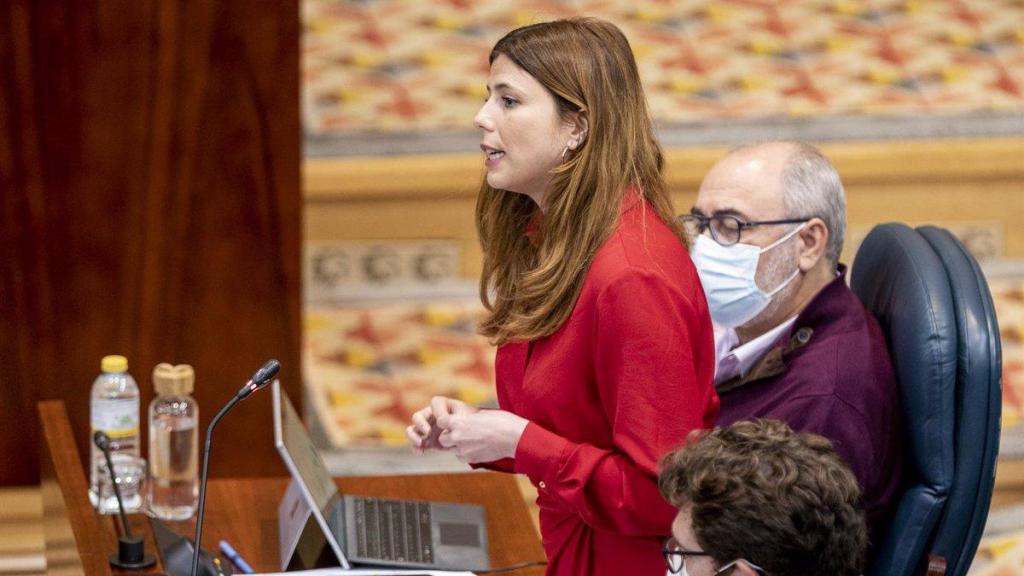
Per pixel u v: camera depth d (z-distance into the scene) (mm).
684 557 6988
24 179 12609
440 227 18438
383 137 18562
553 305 8352
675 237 8484
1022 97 20125
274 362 8758
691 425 8102
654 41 21188
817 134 18953
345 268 18312
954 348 9141
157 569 9156
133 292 12938
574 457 8305
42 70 12430
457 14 21750
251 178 12859
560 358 8414
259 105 12727
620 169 8352
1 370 12984
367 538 9984
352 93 19500
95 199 12727
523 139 8383
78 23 12391
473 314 18094
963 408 9125
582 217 8336
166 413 10664
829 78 20422
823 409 9438
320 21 21281
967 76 20625
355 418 16344
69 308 12898
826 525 6629
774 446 6863
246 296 13062
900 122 19234
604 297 8133
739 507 6641
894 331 9570
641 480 8117
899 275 9695
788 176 10172
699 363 8477
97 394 10875
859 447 9336
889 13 22453
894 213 18844
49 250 12773
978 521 9250
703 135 18828
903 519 9258
